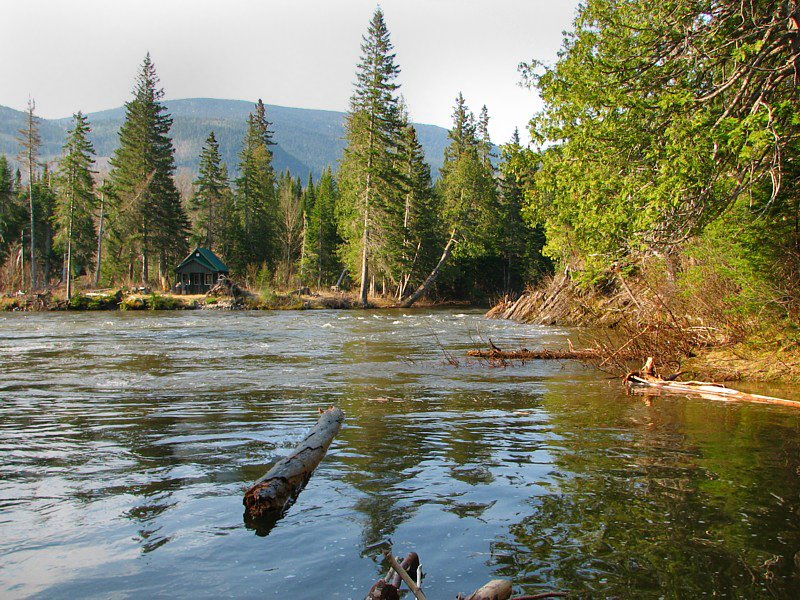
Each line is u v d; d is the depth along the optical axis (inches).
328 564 158.1
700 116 481.4
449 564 157.4
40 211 2967.5
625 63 603.5
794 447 279.1
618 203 562.6
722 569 153.9
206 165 3051.2
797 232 525.7
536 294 1338.6
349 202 2396.7
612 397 422.9
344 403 392.5
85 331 1048.8
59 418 343.3
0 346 778.8
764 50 493.7
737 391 427.5
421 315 1667.1
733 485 221.5
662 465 248.7
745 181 494.0
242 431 310.3
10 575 152.2
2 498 209.6
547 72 685.9
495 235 2650.1
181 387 457.4
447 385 473.4
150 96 2719.0
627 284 814.5
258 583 147.9
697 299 636.1
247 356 671.8
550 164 676.1
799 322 529.0
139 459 258.8
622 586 144.9
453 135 3184.1
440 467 246.4
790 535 175.0
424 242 2600.9
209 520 189.2
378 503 204.2
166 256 2832.2
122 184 2687.0
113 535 177.6
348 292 2650.1
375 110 2249.0
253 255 3046.3
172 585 146.9
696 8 565.6
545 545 169.2
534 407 383.2
